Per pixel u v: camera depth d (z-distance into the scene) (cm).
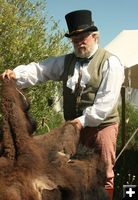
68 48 636
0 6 587
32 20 618
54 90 619
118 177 687
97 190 301
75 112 371
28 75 373
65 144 302
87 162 304
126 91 1028
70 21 355
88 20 354
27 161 267
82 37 355
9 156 270
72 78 368
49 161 280
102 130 371
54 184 266
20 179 254
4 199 243
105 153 371
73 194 274
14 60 568
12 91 304
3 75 330
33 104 589
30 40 580
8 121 285
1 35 577
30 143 280
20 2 633
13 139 277
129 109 1164
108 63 359
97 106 348
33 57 580
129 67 733
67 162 293
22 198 248
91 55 363
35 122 308
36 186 257
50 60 380
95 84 360
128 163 809
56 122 620
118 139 993
